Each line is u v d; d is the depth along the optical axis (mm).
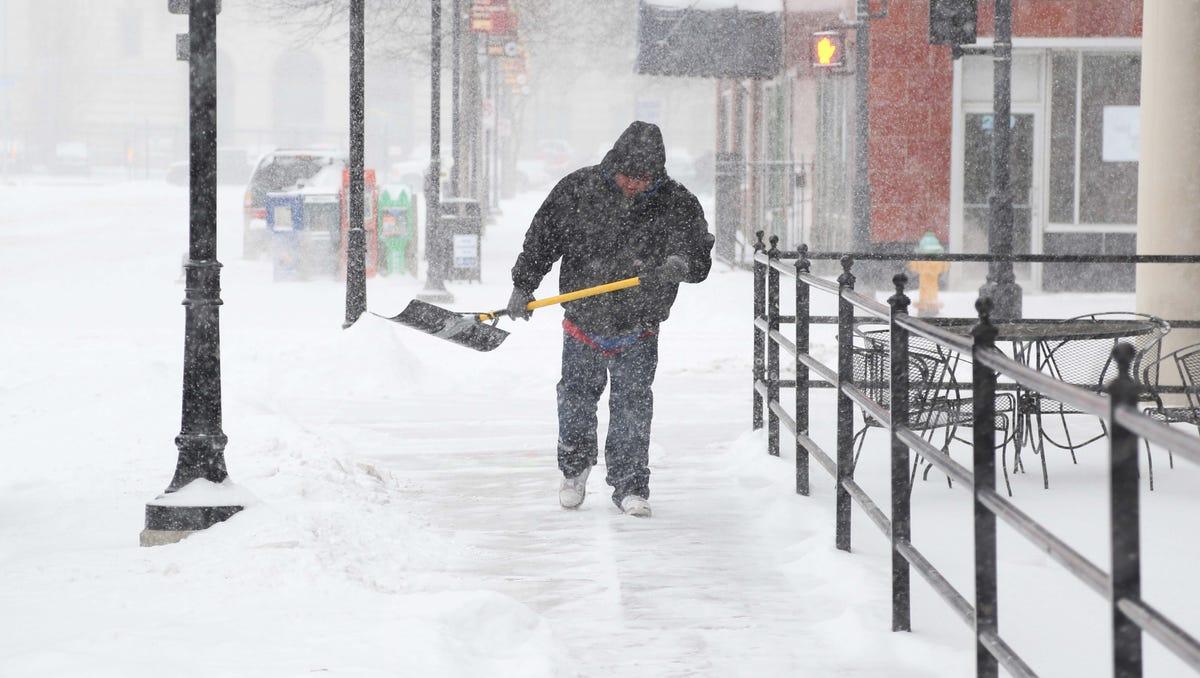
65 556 16656
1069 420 28750
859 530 18828
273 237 67250
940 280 62375
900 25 61562
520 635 14062
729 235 79062
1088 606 14977
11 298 57750
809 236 71688
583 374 20641
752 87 86438
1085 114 62094
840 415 17562
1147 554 17156
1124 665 8344
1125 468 8289
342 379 34938
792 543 18750
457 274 65312
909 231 62156
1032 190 62188
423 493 22406
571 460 21000
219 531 17500
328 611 14070
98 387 29062
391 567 17047
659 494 22203
